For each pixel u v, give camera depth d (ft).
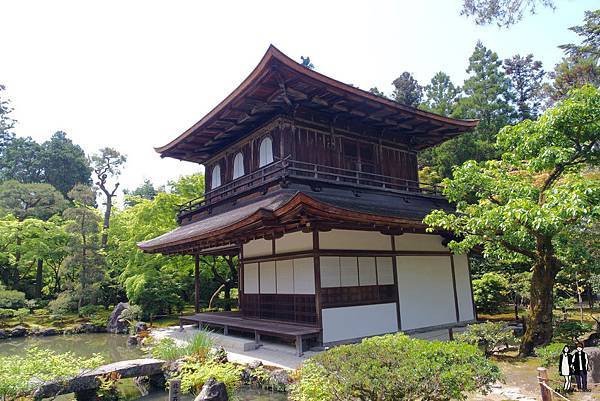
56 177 168.96
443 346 18.03
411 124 53.78
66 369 25.80
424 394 16.37
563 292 49.93
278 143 45.73
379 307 41.96
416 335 43.65
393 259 44.70
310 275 38.91
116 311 78.48
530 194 29.40
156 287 74.02
